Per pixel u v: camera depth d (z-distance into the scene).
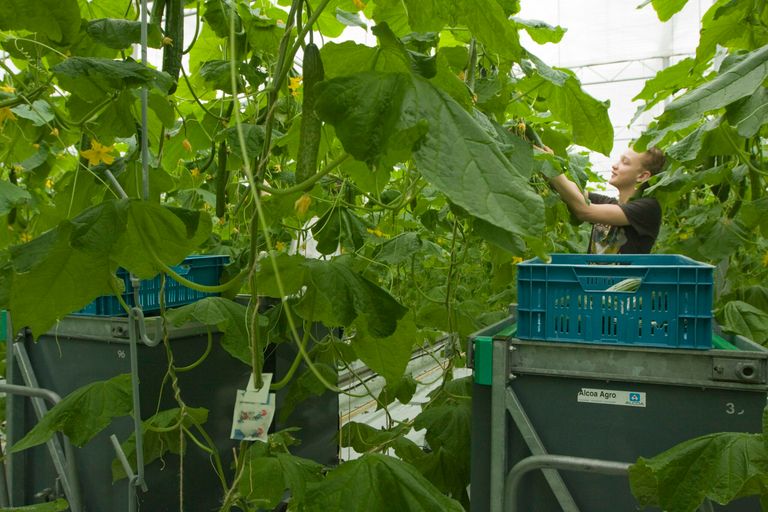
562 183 3.09
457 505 1.47
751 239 3.24
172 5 1.49
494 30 1.11
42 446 2.80
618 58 11.06
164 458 2.59
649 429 1.64
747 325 2.25
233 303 2.21
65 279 1.30
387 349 1.72
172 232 1.34
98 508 2.56
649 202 3.34
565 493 1.68
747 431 1.57
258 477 1.81
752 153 2.44
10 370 2.26
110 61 1.26
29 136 2.13
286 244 3.34
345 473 1.49
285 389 3.24
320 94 0.94
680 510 1.32
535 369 1.72
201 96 2.61
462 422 2.38
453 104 0.97
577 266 1.70
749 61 1.44
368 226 2.91
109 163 1.51
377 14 1.83
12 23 1.19
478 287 4.85
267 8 2.45
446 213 3.58
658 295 1.65
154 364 2.50
